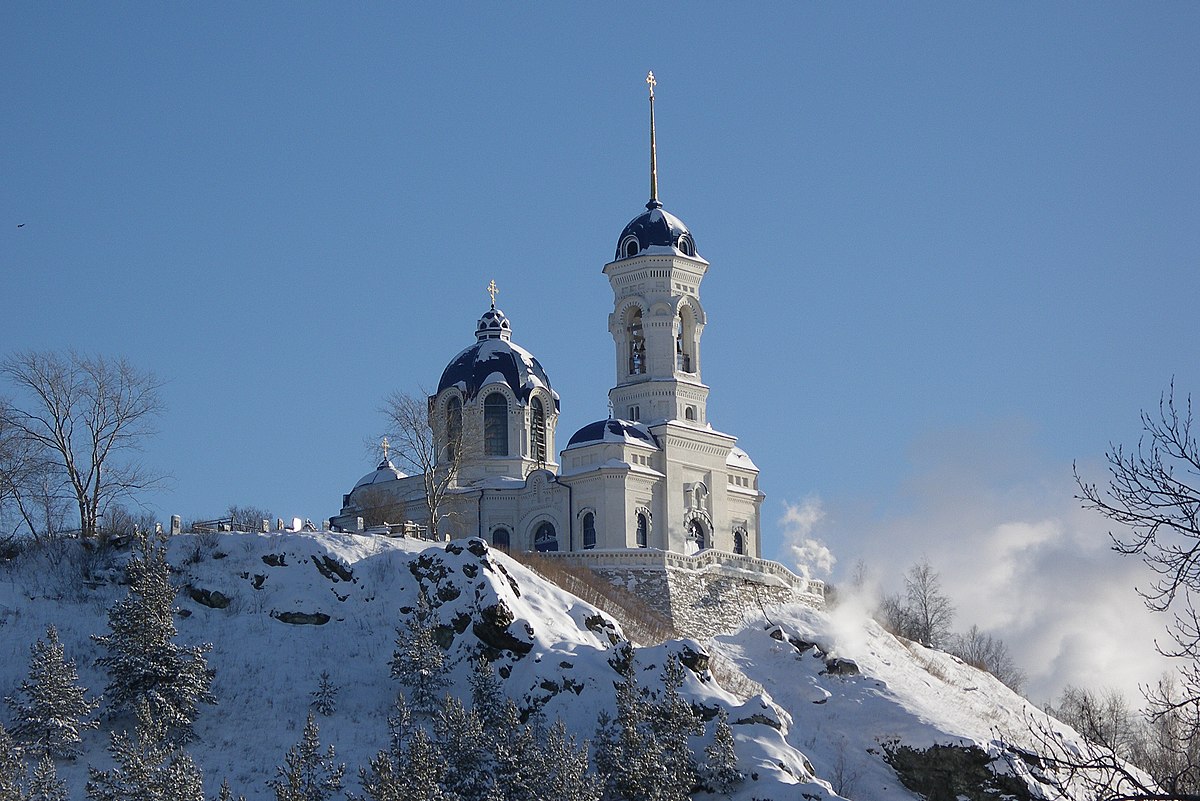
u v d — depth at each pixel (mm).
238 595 103938
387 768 72062
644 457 144875
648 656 96875
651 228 154500
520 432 154125
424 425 135375
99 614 100062
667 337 151500
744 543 151625
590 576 123375
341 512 159000
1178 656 29422
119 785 71312
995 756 98250
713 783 85312
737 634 121875
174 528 113562
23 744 80688
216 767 82562
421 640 91438
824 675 113938
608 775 80250
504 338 161625
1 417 115375
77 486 115438
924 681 118812
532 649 96312
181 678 87500
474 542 105750
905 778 100438
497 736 81688
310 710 89875
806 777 88812
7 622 96688
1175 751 32688
